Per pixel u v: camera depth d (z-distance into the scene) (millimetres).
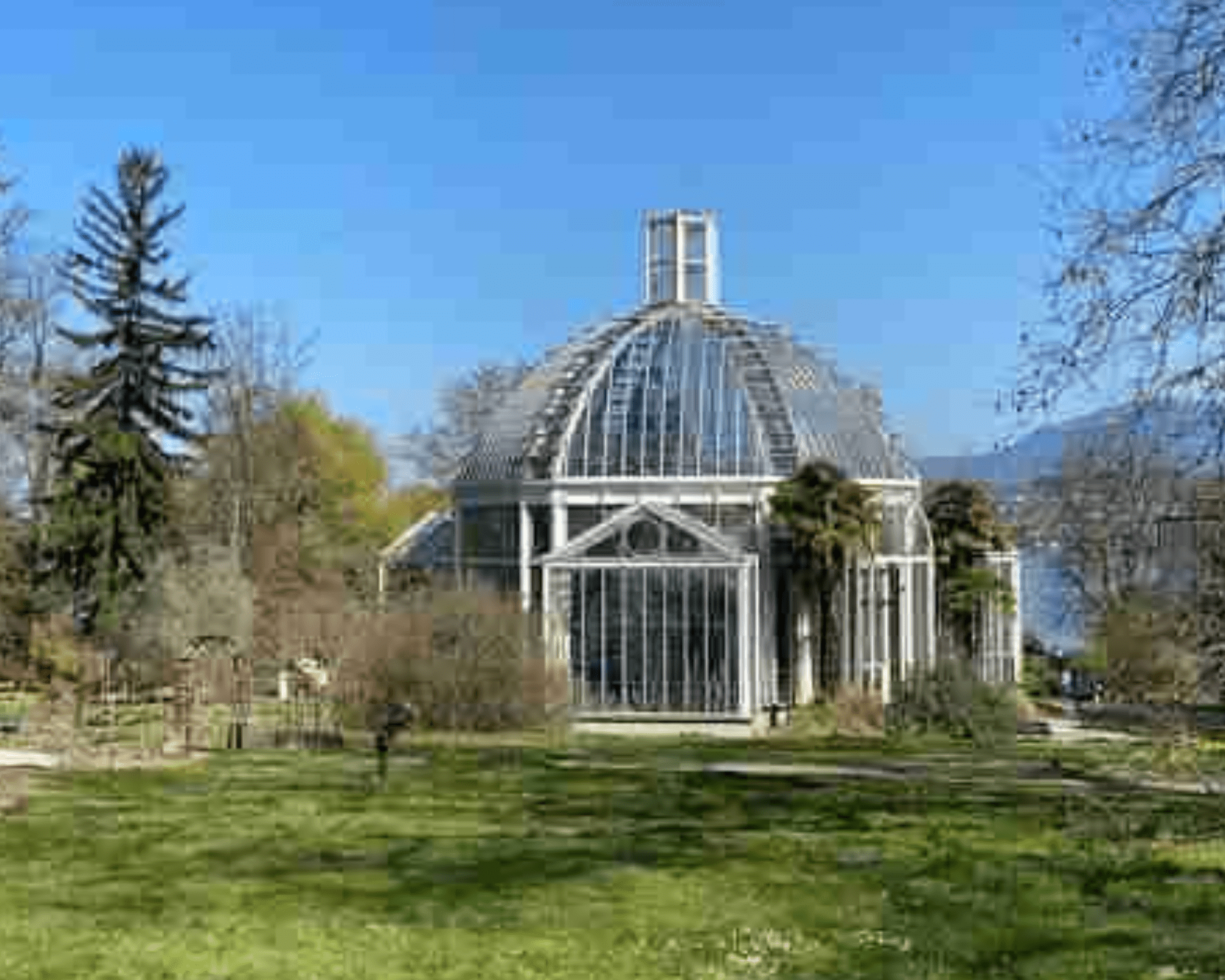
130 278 48250
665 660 42469
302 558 58844
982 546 52375
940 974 12438
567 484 45812
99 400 48625
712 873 17016
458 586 39250
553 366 50812
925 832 20203
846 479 44688
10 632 47875
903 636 47938
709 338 48812
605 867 17344
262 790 24516
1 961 12781
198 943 13469
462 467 50562
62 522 46844
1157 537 18359
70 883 16438
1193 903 15219
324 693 39781
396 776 26812
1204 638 17672
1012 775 29125
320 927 14141
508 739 35469
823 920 14555
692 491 45469
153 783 25359
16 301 53719
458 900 15484
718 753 33906
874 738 40000
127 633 44875
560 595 43188
